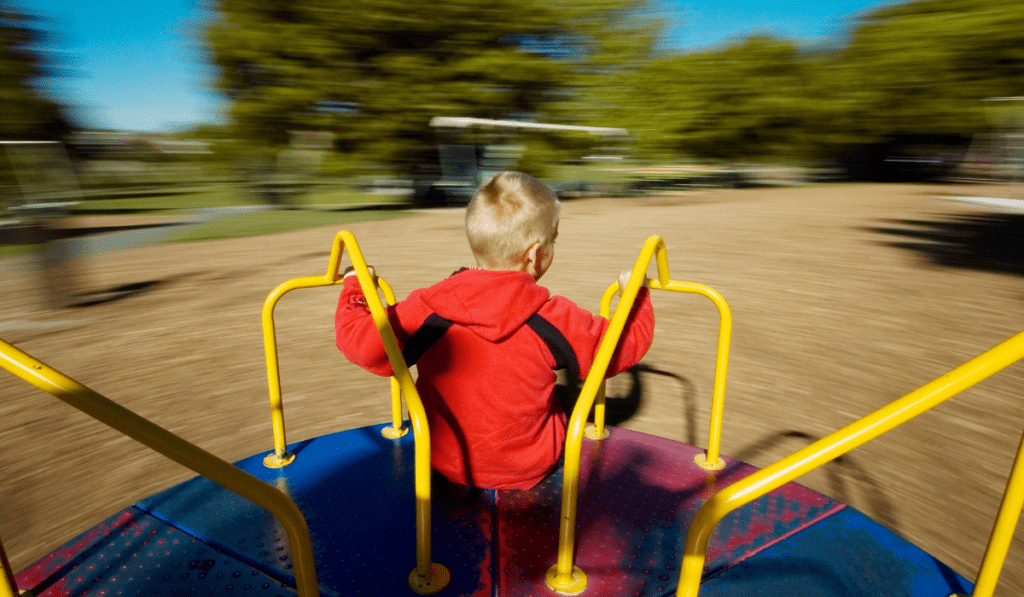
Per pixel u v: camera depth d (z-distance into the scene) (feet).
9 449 9.77
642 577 4.91
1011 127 72.54
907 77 78.54
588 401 4.40
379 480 6.33
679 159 81.15
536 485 6.03
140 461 9.33
